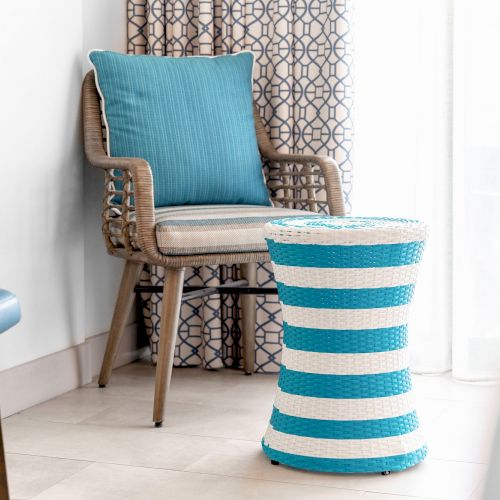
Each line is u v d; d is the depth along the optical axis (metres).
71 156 2.53
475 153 2.63
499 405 0.41
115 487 1.71
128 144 2.46
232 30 2.80
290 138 2.76
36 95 2.34
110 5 2.79
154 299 2.82
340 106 2.69
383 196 2.77
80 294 2.59
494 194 2.63
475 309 2.64
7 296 1.16
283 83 2.73
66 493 1.68
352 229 1.68
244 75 2.65
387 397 1.77
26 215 2.31
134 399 2.42
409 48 2.70
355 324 1.73
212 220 2.18
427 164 2.68
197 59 2.63
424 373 2.74
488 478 0.41
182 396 2.46
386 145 2.76
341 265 1.70
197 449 1.96
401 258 1.73
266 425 2.16
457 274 2.66
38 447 1.98
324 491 1.68
